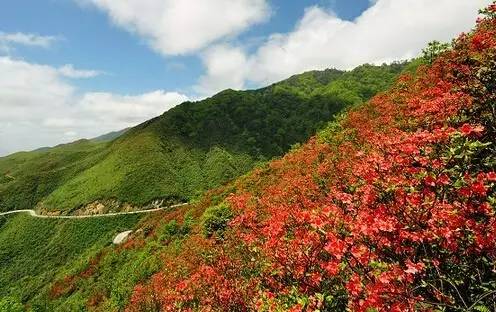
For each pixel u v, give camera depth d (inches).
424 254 233.5
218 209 991.0
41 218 6112.2
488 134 302.2
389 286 206.5
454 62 548.1
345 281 264.7
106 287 1545.3
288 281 324.2
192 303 479.2
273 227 378.0
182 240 1266.0
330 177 668.7
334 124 1250.0
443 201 233.5
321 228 254.2
